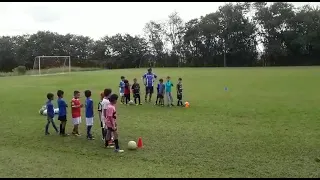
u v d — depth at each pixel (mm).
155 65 84625
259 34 78438
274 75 39844
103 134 11633
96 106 20250
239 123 14383
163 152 10172
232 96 23234
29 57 80125
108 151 10406
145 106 19938
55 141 11789
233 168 8688
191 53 83625
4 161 9367
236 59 80312
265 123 14281
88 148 10797
